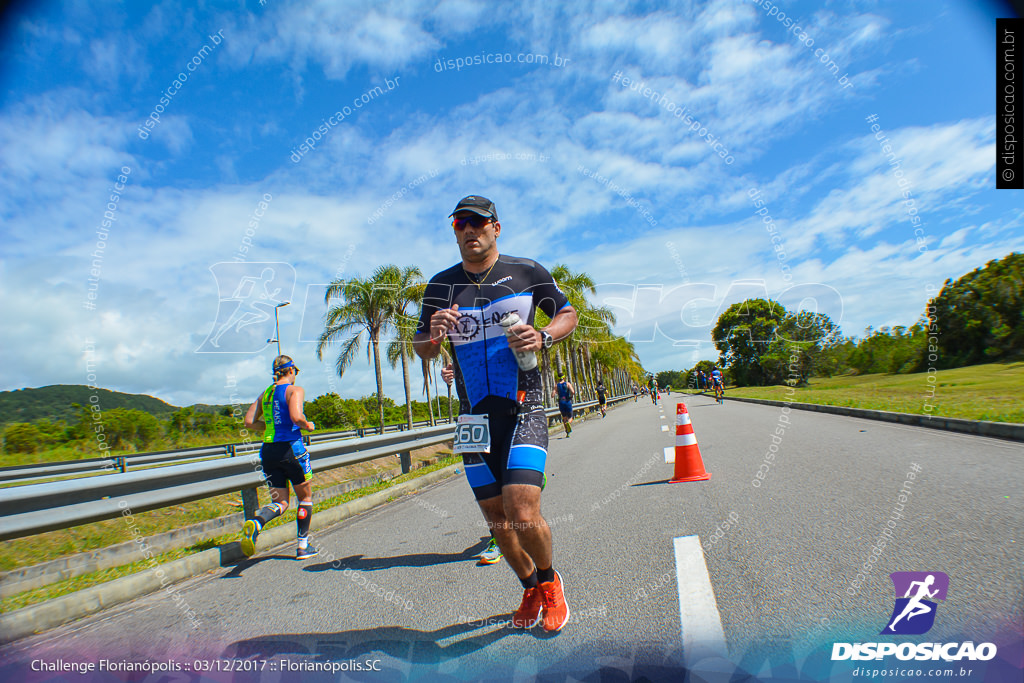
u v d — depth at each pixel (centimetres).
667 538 430
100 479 446
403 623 321
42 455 2072
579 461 986
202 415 2402
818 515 452
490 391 284
